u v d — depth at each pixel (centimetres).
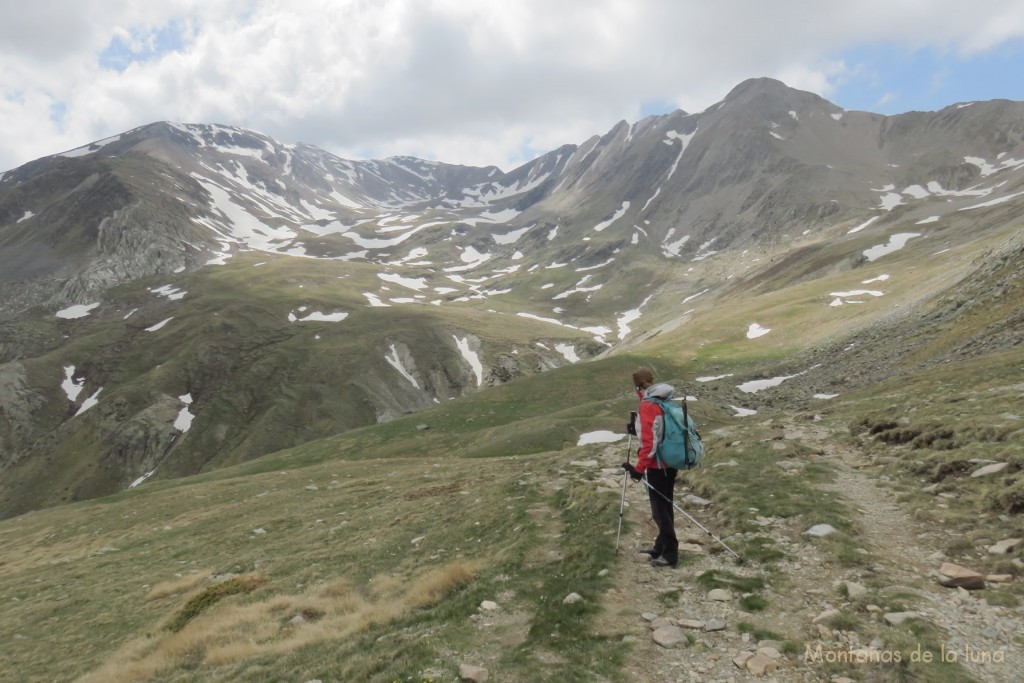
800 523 1366
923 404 2509
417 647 1062
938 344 5438
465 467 4478
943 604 944
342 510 3606
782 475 1820
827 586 1062
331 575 2064
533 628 1047
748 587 1089
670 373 9950
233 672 1287
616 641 952
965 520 1238
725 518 1487
